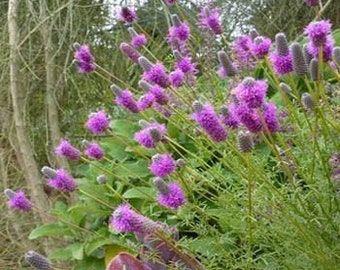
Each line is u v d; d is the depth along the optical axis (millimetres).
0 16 800
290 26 858
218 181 388
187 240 342
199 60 495
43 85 776
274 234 316
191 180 366
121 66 777
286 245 311
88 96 778
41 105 778
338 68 348
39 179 682
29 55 748
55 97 739
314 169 310
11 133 733
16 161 767
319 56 289
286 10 854
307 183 305
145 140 342
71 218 499
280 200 315
